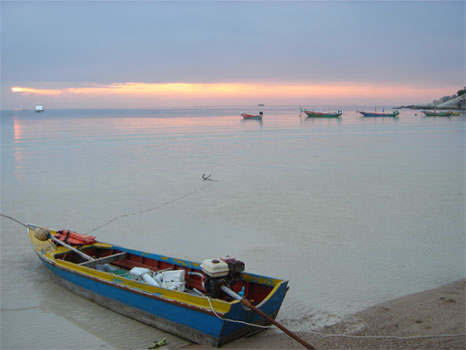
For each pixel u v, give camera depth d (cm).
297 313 1004
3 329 951
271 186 2380
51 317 1002
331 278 1197
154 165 3142
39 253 1210
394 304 1036
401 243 1462
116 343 891
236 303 809
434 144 4759
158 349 859
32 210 1902
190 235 1572
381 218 1752
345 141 5166
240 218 1772
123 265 1209
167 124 9394
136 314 971
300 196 2139
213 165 3145
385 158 3544
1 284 1181
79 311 1030
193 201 2052
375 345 842
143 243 1493
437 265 1275
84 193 2219
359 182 2489
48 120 12325
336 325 941
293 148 4341
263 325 909
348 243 1469
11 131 6850
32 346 884
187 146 4503
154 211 1884
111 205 1984
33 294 1123
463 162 3288
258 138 5578
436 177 2641
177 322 888
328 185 2405
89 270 1062
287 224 1684
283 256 1362
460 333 876
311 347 770
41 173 2797
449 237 1517
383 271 1238
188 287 1053
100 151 3994
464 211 1842
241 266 901
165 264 1120
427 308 1003
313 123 10012
